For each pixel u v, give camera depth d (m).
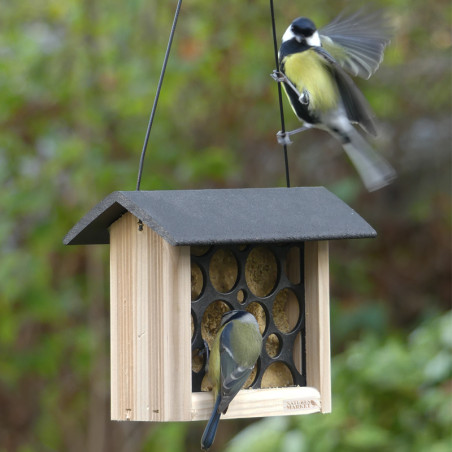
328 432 9.77
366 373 10.15
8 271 12.00
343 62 7.20
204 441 6.18
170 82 12.59
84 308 13.20
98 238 7.29
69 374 13.34
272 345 7.01
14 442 13.34
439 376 9.90
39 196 12.28
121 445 13.20
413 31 14.80
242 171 14.40
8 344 12.70
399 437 9.91
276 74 6.82
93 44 12.58
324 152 15.48
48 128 12.70
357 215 6.96
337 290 15.88
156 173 12.78
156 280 6.47
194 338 6.68
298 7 13.60
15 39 12.57
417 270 16.33
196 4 13.21
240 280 6.84
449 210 16.23
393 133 16.14
